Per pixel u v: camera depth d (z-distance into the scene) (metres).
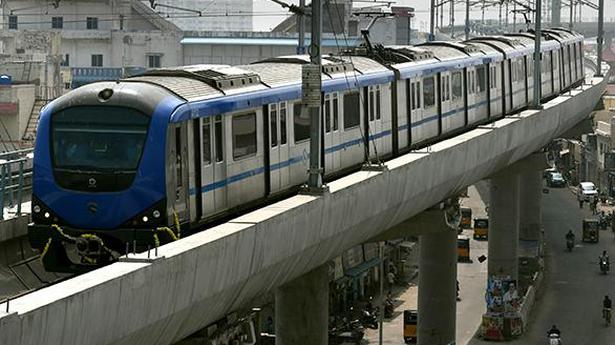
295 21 189.50
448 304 93.69
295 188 61.97
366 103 71.31
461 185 79.31
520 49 112.38
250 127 56.53
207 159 52.16
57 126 49.31
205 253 42.38
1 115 118.69
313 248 53.62
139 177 48.25
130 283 37.78
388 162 64.38
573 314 124.25
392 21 174.00
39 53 140.88
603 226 179.25
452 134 90.19
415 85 80.25
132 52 161.62
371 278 126.50
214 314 46.25
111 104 48.84
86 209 48.72
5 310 33.16
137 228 48.44
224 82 54.97
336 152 66.56
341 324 108.69
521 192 152.25
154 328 40.41
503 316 112.69
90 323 36.06
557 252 160.62
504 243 124.75
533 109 100.31
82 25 164.88
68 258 50.00
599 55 162.12
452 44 97.56
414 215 74.06
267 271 49.09
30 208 55.09
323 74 66.00
